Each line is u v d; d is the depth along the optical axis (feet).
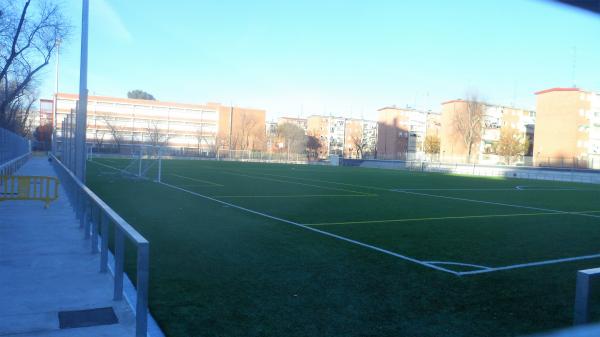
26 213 39.42
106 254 21.21
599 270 11.15
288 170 148.15
